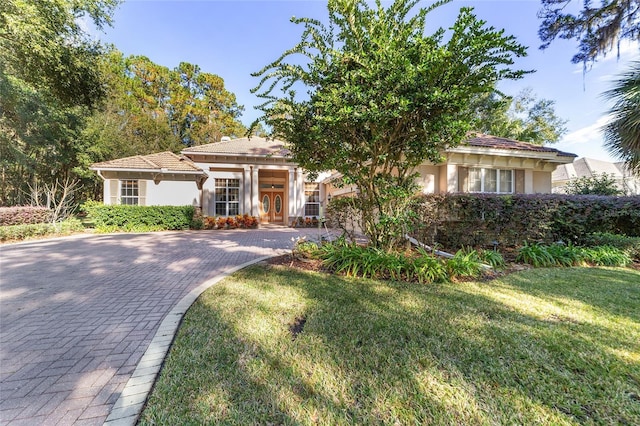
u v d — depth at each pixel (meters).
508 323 3.11
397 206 5.95
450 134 5.12
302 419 1.77
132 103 24.92
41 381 2.20
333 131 5.23
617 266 6.09
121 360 2.52
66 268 6.05
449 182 9.56
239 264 6.36
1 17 9.01
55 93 12.69
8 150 13.67
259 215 18.67
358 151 5.50
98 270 5.87
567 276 5.10
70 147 17.28
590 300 3.85
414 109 4.57
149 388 2.09
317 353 2.51
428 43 4.51
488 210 7.30
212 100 32.38
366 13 4.80
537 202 7.42
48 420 1.79
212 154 16.14
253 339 2.78
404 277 4.91
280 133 5.88
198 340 2.77
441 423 1.73
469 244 7.30
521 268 5.76
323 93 4.93
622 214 7.41
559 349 2.56
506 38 4.09
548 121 21.53
